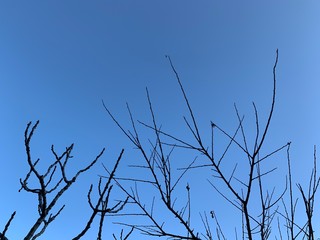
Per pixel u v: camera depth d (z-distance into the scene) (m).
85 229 2.94
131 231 3.43
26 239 2.71
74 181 3.36
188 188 3.85
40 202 3.07
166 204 3.55
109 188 3.12
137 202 3.62
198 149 3.59
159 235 3.53
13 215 2.74
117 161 3.19
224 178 3.52
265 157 3.48
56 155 3.35
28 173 3.08
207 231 3.75
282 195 3.56
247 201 3.43
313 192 3.44
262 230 3.37
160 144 3.70
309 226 3.28
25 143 3.05
